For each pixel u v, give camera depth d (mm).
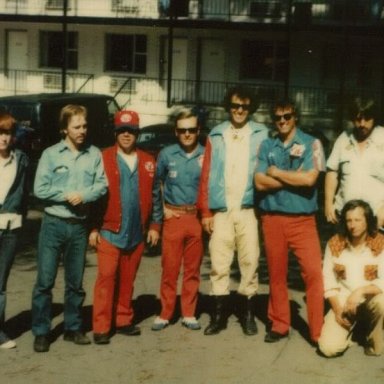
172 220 6855
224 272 6855
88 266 9797
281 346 6539
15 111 17875
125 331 6793
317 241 6574
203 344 6582
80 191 6215
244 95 6652
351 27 29375
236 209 6750
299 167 6512
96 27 33531
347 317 6203
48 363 6078
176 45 32875
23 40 34719
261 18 31781
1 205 6191
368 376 5867
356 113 6598
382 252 6348
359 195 6770
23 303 7926
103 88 33719
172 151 6785
